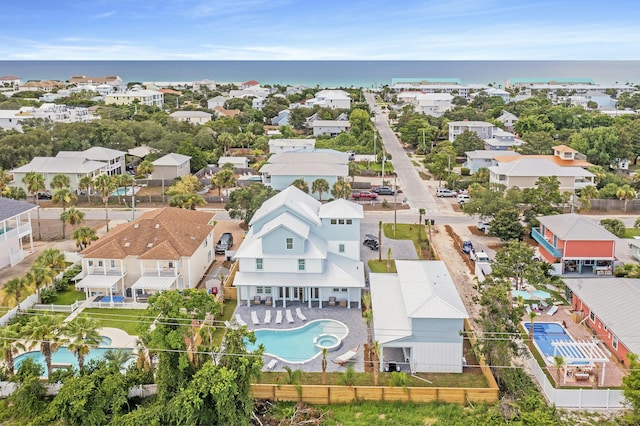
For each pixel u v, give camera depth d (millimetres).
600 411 37125
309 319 51469
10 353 40062
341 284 53062
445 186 104438
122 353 40656
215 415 36562
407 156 138250
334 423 36906
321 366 43562
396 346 42344
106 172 106625
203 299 39969
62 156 106188
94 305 54406
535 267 55062
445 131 150750
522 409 35250
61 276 59906
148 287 54406
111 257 56531
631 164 126062
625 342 40562
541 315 51594
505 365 40219
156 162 108812
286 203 58594
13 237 66562
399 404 38906
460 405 38469
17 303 51438
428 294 44000
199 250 60938
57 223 83625
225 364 37344
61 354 46375
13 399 38375
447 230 78875
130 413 36781
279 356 45219
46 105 173375
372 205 93250
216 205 94125
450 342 42156
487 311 44469
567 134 137625
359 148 139125
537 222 72062
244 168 119562
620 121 148875
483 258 63750
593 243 59656
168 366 37125
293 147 128000
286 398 39406
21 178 98375
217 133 150375
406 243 73188
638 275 53062
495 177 95938
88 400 36906
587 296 48688
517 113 187000
